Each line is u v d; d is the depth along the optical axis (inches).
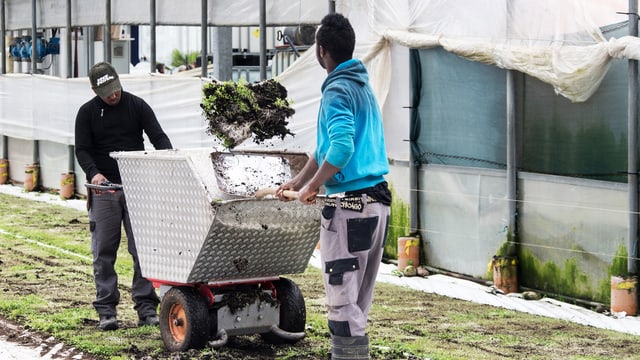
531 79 338.0
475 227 362.3
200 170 237.0
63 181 599.8
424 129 382.6
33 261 385.1
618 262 311.7
